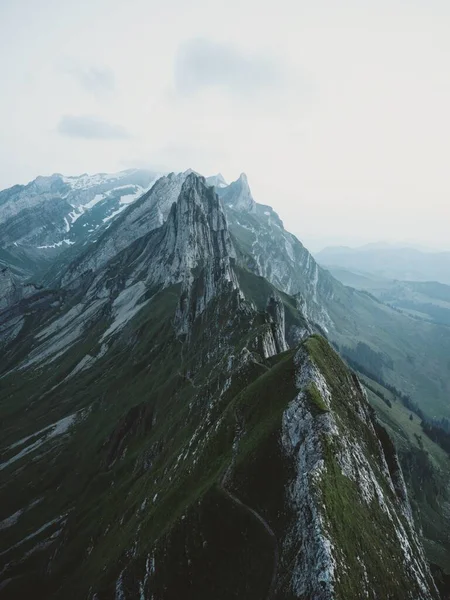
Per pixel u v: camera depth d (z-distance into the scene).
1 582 109.38
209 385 112.06
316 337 86.56
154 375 184.50
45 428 197.00
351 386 83.44
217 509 59.66
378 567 48.56
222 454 72.75
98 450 160.00
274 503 56.88
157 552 61.50
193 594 54.78
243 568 52.62
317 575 42.53
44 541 125.00
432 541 145.50
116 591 64.25
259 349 109.38
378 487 63.19
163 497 80.44
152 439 131.88
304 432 59.41
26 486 155.50
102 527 110.19
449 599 73.75
